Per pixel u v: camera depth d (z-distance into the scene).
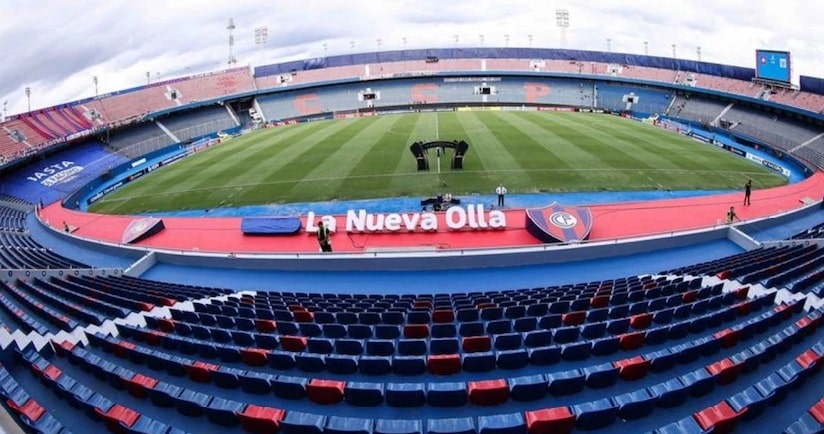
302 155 43.19
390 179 33.38
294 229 23.72
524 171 33.81
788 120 52.81
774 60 56.84
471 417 7.52
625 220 23.83
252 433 7.24
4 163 43.22
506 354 8.73
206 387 8.80
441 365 8.72
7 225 32.12
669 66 73.19
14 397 8.38
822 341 8.84
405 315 11.54
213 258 19.44
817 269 13.41
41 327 11.55
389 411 7.78
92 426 7.80
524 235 21.73
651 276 15.19
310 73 83.19
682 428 6.67
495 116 62.44
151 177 42.06
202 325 12.02
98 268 20.03
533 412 7.07
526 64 83.12
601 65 79.25
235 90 77.56
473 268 17.78
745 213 24.67
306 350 10.08
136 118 62.53
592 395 7.94
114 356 10.27
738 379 8.08
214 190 34.44
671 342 9.75
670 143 43.91
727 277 13.49
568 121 57.09
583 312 10.91
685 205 25.84
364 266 18.03
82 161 51.09
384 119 64.12
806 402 7.38
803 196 27.42
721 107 62.41
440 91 80.94
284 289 16.98
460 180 32.31
